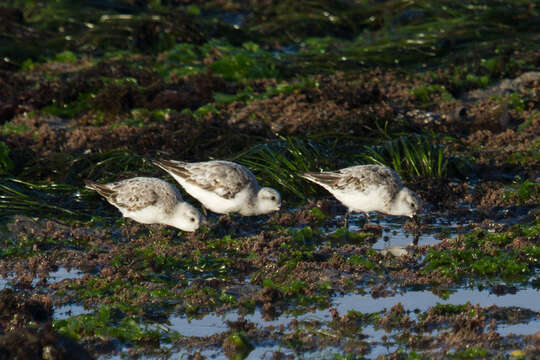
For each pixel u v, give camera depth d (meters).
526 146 19.22
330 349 10.47
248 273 13.15
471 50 27.11
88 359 9.93
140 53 28.08
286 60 27.62
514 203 16.27
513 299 11.93
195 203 16.59
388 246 14.40
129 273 12.93
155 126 20.34
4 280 12.85
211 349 10.52
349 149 18.69
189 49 27.58
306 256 13.61
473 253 13.42
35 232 14.92
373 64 26.78
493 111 21.09
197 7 34.25
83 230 15.17
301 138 18.72
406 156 17.95
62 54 27.70
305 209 16.41
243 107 22.28
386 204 14.99
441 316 11.24
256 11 33.66
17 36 29.00
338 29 31.44
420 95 22.95
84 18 31.17
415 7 31.14
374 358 10.15
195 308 11.70
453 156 18.41
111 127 20.53
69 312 11.66
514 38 28.12
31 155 18.34
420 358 9.93
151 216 14.46
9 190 16.22
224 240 14.42
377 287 12.42
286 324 11.20
